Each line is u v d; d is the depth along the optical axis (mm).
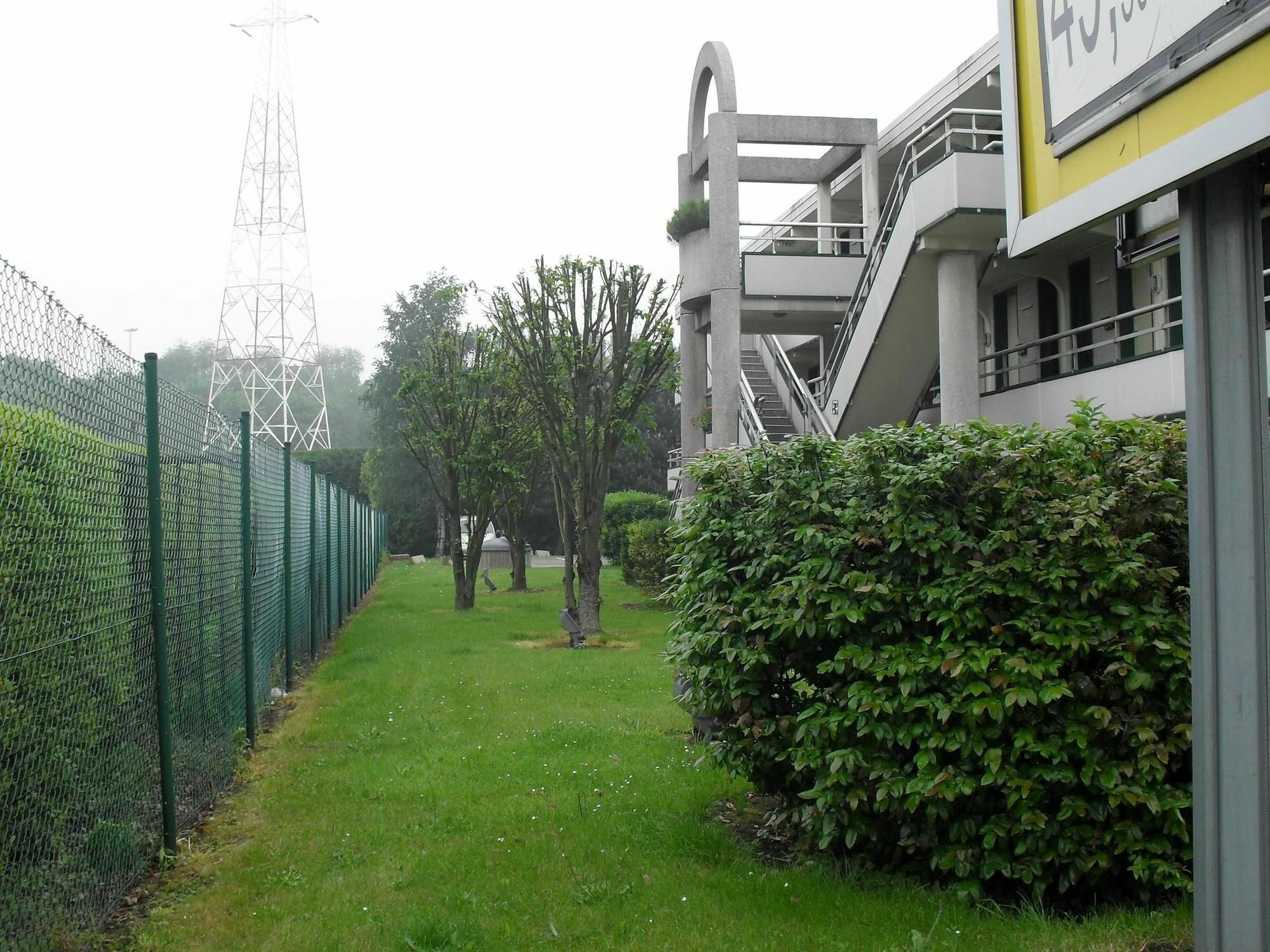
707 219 17391
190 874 5016
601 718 8742
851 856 4891
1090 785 4219
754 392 20078
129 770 4711
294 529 11297
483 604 21578
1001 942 3848
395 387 54500
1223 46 2811
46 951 3764
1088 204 3418
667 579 5816
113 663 4496
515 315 15438
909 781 4352
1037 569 4430
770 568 5156
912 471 4562
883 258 13211
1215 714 3119
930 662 4395
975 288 12156
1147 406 10453
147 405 5059
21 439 3498
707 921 4262
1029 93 3852
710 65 17016
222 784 6594
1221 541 3109
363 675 11391
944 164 11398
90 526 4195
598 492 15273
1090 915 4234
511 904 4512
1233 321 3096
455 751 7547
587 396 15188
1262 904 3008
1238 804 3061
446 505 20344
